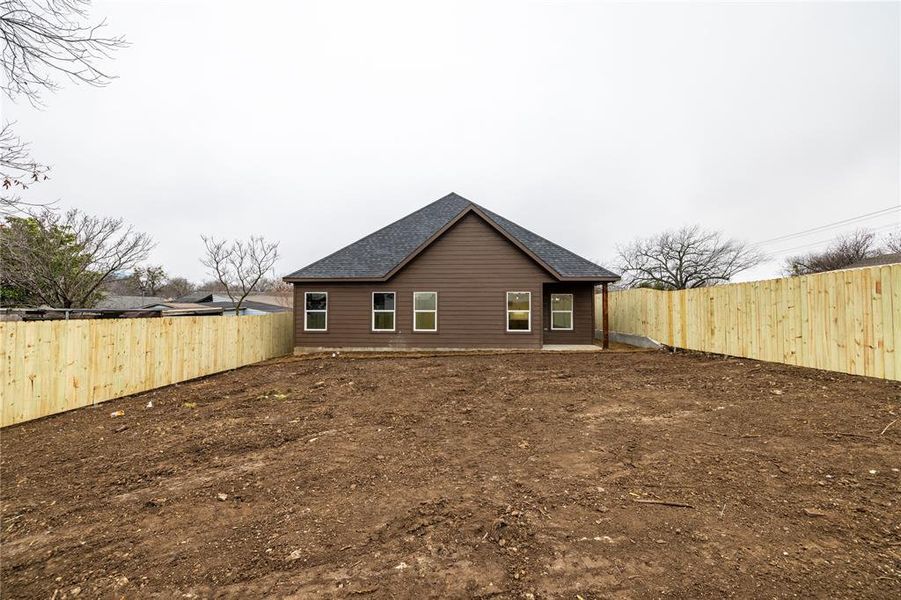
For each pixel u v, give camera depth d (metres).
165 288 46.16
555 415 5.24
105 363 6.93
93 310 11.12
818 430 4.06
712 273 36.22
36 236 12.66
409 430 4.79
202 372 9.56
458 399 6.32
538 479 3.30
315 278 14.53
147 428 5.15
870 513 2.52
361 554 2.33
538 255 14.23
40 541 2.56
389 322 14.71
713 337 10.20
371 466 3.69
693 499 2.84
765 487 2.96
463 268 14.44
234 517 2.82
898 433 3.82
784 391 5.73
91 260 14.78
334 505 2.95
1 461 4.05
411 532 2.55
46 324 5.95
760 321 8.54
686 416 4.90
